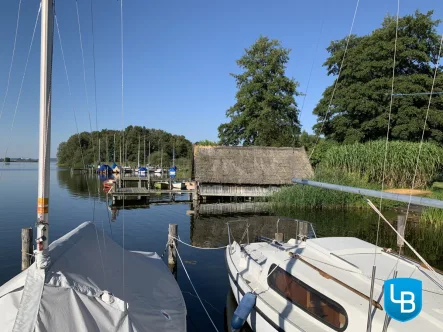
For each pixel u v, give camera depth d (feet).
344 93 118.11
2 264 36.60
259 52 142.72
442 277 19.69
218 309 27.43
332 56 127.95
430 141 104.83
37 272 13.52
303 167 96.73
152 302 18.83
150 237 50.83
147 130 346.95
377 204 70.95
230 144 148.66
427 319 15.42
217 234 53.98
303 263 21.71
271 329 19.90
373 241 47.80
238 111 146.41
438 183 87.81
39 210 13.48
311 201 72.95
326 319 17.92
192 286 31.91
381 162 76.54
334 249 23.02
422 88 103.65
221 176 90.94
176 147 307.17
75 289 14.01
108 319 14.35
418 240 48.14
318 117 135.03
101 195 103.24
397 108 108.99
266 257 24.52
